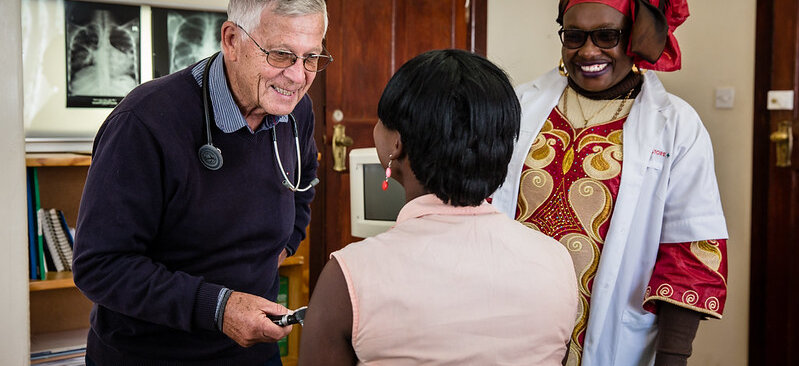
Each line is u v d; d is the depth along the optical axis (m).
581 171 1.71
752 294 3.42
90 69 2.64
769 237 3.34
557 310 1.03
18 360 1.43
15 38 1.37
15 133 1.39
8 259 1.41
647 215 1.68
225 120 1.47
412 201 1.05
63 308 2.67
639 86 1.76
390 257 0.97
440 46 3.82
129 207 1.38
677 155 1.66
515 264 1.01
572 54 1.70
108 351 1.57
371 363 0.96
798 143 3.20
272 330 1.35
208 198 1.49
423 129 0.99
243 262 1.58
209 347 1.57
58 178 2.63
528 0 3.96
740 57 3.43
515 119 1.03
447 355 0.95
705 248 1.64
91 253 1.37
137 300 1.38
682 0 1.67
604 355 1.72
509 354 0.98
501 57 3.92
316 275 3.67
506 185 1.77
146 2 2.71
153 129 1.40
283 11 1.36
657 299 1.63
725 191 3.56
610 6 1.64
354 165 2.59
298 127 1.81
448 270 0.97
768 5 3.28
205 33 2.83
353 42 3.63
